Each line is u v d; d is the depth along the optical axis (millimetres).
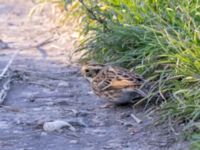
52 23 18750
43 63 14562
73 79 13312
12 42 16828
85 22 14344
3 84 12914
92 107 11516
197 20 11695
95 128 10523
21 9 22203
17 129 10508
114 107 11414
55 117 11016
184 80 10547
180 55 10742
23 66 14250
